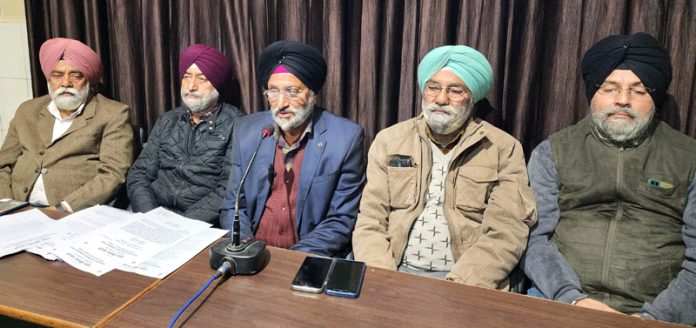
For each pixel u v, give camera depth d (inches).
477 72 57.2
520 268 57.7
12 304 34.2
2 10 92.7
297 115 61.1
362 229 59.5
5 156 80.7
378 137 63.6
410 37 69.1
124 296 35.8
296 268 41.2
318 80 62.3
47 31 90.5
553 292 51.4
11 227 47.6
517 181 57.3
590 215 56.4
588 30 61.9
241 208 64.2
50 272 39.2
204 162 73.3
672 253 52.7
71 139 77.7
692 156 52.7
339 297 36.5
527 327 33.2
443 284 39.1
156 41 83.2
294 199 63.2
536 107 66.7
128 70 86.5
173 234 47.3
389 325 32.9
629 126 53.1
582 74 57.9
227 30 79.0
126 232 46.8
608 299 53.3
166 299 35.5
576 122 65.1
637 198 53.9
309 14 73.2
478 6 65.3
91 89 80.4
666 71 52.4
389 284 38.9
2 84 97.3
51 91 76.6
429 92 58.8
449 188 59.2
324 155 61.5
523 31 64.5
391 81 71.3
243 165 63.4
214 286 37.6
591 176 56.0
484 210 58.8
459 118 58.1
